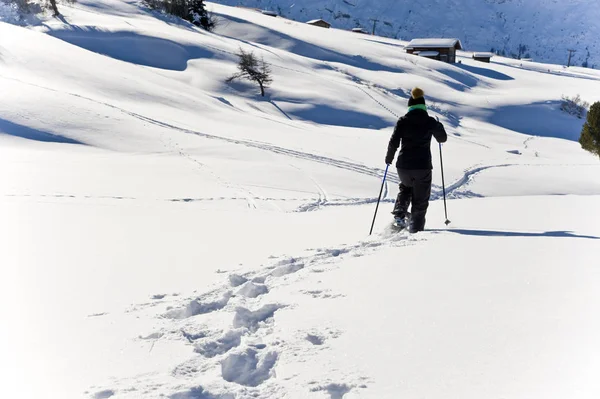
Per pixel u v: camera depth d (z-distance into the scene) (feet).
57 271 16.44
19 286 14.58
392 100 230.07
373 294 11.93
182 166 69.67
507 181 89.20
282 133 113.19
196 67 223.92
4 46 132.87
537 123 251.39
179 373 8.54
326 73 263.49
